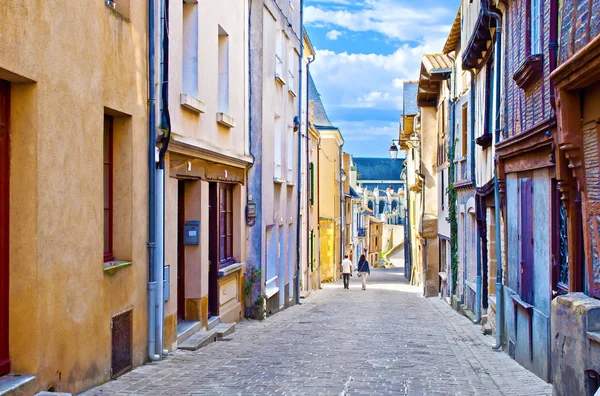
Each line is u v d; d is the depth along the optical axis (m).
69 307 6.69
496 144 11.88
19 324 6.04
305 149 27.67
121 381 7.75
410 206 42.97
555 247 8.47
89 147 7.16
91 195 7.22
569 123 7.04
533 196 9.59
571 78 6.68
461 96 18.73
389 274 55.66
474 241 17.30
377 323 15.88
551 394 7.49
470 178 16.75
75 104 6.82
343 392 7.45
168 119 9.52
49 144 6.26
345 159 53.62
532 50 9.75
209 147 11.99
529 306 9.42
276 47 18.92
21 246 6.04
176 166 10.46
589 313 6.08
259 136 16.14
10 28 5.61
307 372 8.73
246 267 15.86
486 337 13.20
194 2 11.23
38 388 6.05
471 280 17.41
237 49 14.57
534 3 9.65
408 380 8.32
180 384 7.71
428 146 27.09
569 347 6.58
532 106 9.58
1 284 5.96
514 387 8.04
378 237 88.38
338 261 44.62
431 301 23.81
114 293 7.92
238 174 14.94
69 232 6.68
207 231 12.29
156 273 9.30
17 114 6.04
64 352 6.58
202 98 11.70
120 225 8.48
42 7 6.13
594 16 6.36
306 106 27.75
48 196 6.24
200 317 11.89
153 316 9.15
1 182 5.96
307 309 20.12
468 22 16.89
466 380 8.45
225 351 10.66
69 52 6.68
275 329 14.20
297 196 22.34
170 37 10.05
